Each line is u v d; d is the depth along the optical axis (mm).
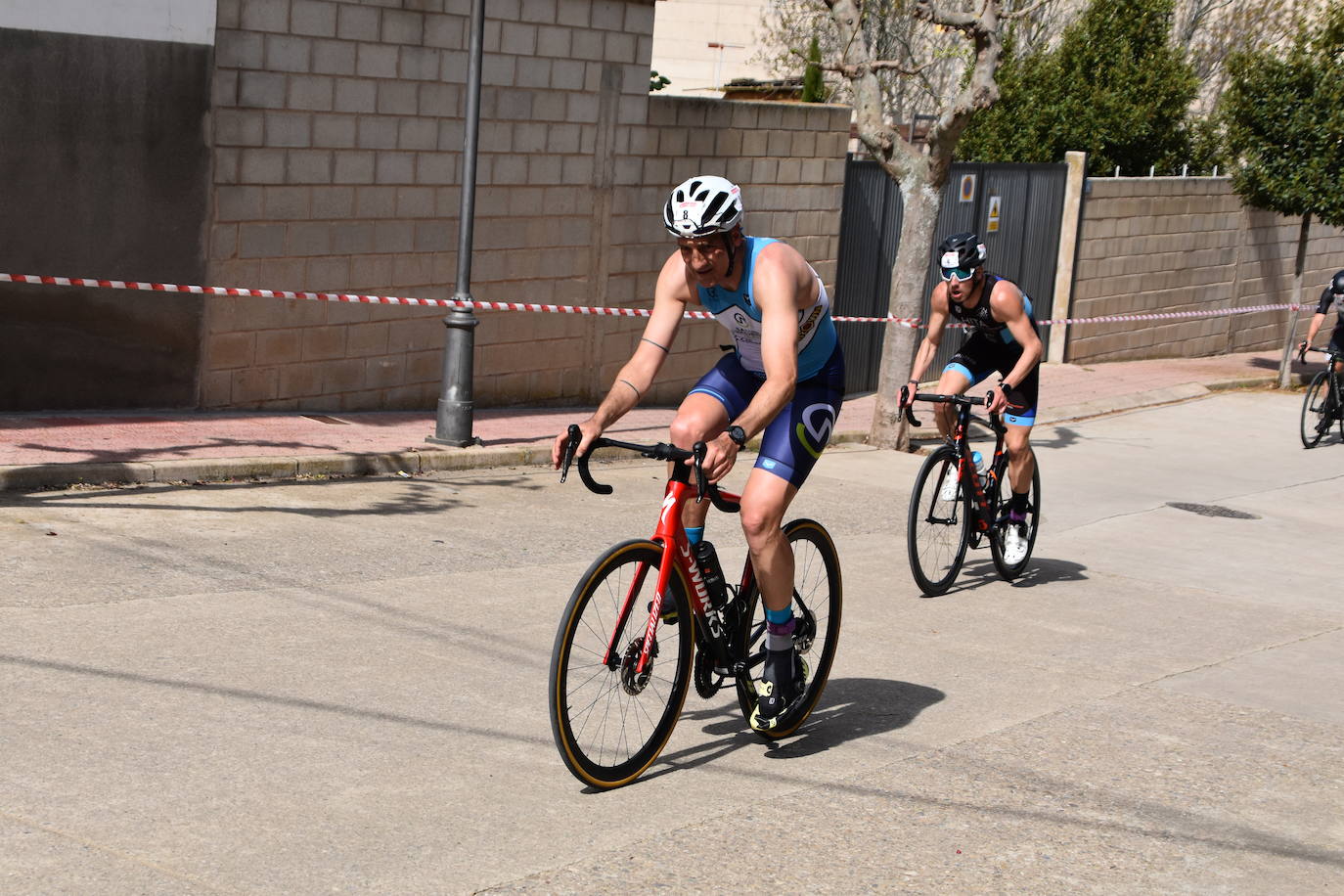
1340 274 14016
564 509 8641
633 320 13406
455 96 11336
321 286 10695
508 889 3586
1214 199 21375
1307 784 4871
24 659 4961
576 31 12148
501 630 5934
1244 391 18734
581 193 12547
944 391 7520
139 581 6086
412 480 9094
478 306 10078
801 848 4012
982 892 3803
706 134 13469
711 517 8789
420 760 4430
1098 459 12812
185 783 4070
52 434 8719
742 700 4918
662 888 3668
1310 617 7488
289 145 10273
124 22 9273
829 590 5164
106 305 9547
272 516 7598
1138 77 21234
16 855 3512
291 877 3541
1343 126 17797
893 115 23859
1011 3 21672
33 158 9062
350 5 10445
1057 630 6867
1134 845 4207
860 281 15523
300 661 5266
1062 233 18688
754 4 33938
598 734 4336
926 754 4914
